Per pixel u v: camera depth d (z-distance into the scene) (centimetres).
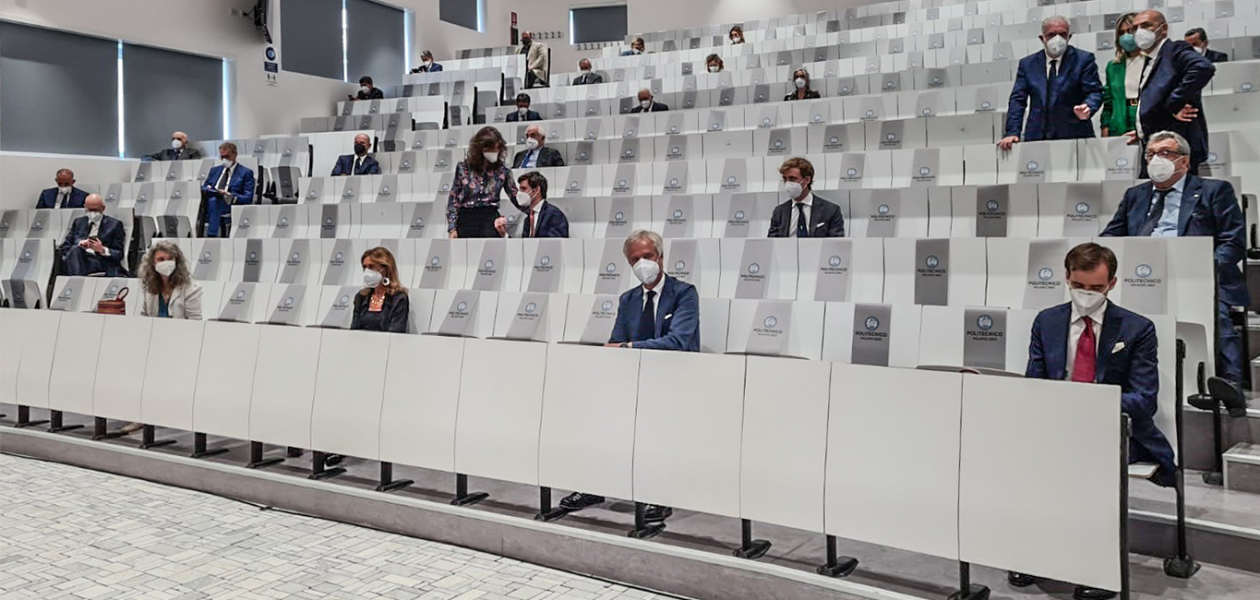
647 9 1605
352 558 363
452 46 1593
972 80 870
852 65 1076
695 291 411
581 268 532
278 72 1286
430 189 786
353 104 1304
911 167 586
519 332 460
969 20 1198
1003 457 267
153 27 1138
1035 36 1073
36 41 1049
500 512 372
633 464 334
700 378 324
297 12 1327
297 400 426
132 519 416
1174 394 310
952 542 274
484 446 371
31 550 372
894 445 286
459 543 378
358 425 406
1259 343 412
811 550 328
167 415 473
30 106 1045
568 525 353
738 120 841
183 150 1082
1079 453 256
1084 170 533
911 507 281
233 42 1230
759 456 309
